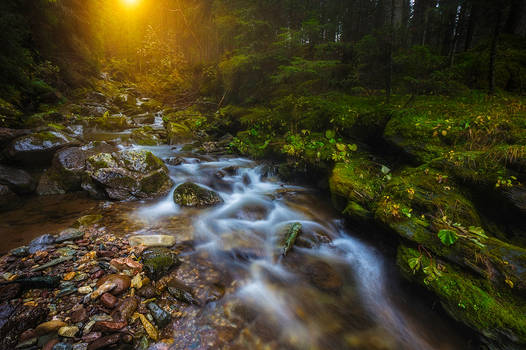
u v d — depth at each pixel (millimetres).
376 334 2506
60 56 13711
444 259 2547
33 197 4871
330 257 3715
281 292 2963
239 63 9547
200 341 2221
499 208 2814
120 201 5023
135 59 25219
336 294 3006
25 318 2100
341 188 4395
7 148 5191
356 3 9055
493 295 2184
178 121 12695
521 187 2646
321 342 2377
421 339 2457
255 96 10492
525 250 2275
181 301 2629
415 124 4418
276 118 7891
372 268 3525
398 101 5848
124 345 2053
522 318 1972
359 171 4617
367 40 5781
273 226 4477
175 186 5883
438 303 2570
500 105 4602
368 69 6805
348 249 3912
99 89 15461
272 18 10078
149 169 5496
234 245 3801
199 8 20781
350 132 5793
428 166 3547
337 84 7637
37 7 11547
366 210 3787
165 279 2916
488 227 2809
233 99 12711
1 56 7805
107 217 4344
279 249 3760
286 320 2576
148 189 5316
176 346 2141
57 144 5754
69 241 3420
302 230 4312
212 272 3158
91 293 2441
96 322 2164
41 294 2420
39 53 11633
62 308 2283
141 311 2396
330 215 4902
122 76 21766
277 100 8695
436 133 4027
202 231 4125
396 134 4559
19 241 3393
